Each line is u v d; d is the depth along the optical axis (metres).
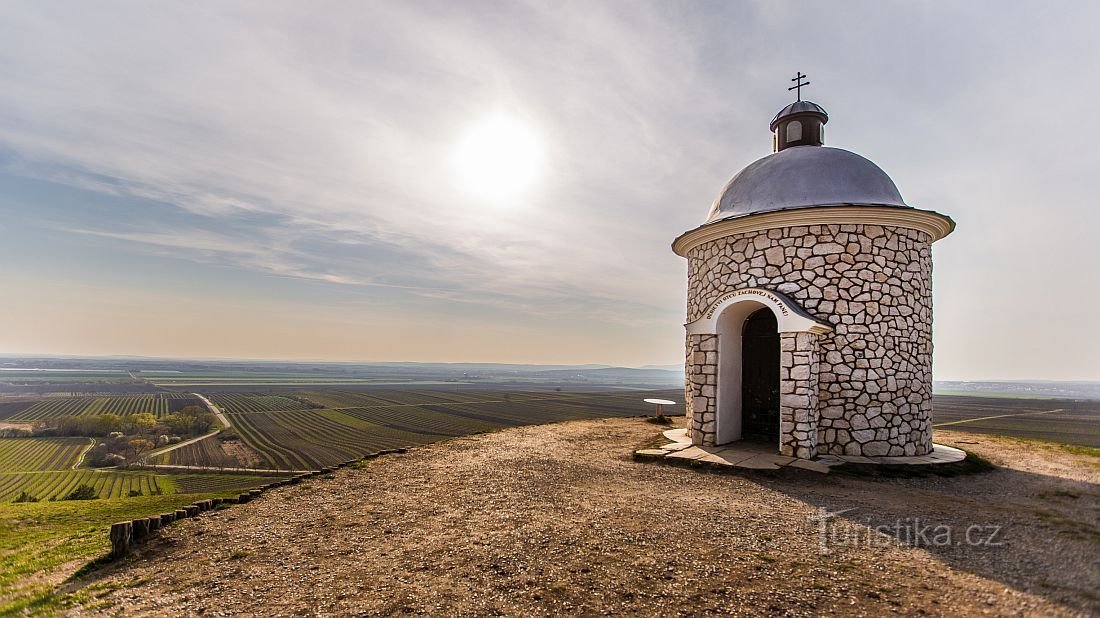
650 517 6.52
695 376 11.34
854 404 10.07
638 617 4.12
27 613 4.81
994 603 4.15
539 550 5.52
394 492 8.16
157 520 6.73
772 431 11.60
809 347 9.72
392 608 4.45
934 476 8.69
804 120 13.10
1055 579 4.56
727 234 11.69
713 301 11.27
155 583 5.29
